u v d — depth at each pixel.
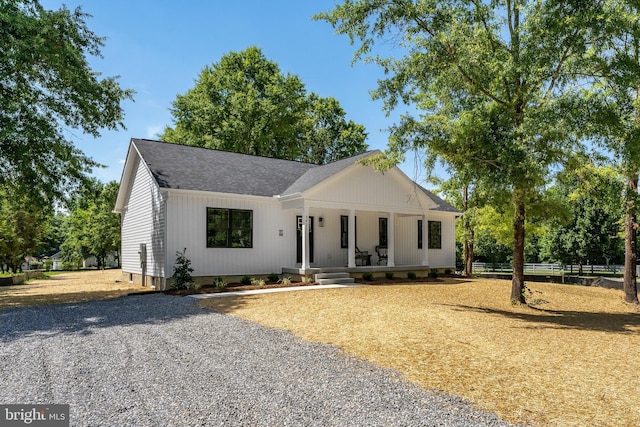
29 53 12.60
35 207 15.46
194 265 14.65
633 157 9.84
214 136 33.16
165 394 4.57
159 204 15.07
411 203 18.88
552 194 12.95
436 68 11.16
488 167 10.30
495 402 4.45
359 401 4.41
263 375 5.24
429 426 3.81
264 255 16.28
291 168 20.20
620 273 36.53
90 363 5.73
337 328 8.01
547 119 9.32
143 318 9.02
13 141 13.40
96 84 14.83
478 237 32.78
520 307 11.68
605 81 11.10
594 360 6.25
